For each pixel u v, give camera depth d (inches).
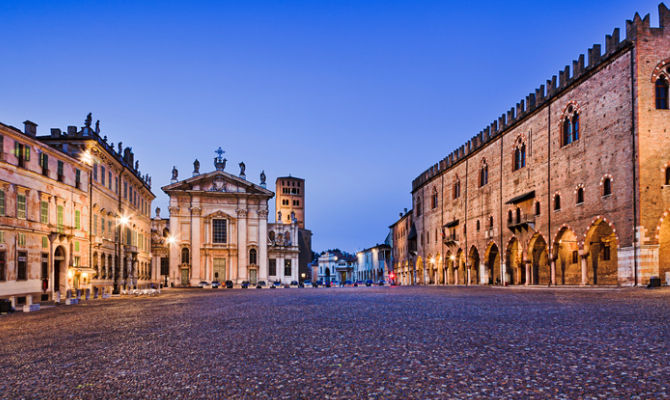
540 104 2119.8
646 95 1568.7
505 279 2436.0
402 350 417.4
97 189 2214.6
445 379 313.0
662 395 268.4
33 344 549.6
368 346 443.5
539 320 617.6
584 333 486.3
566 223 1924.2
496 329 538.3
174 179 4109.3
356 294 1745.8
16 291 1565.0
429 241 3599.9
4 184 1517.0
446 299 1198.3
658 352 378.6
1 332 722.8
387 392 288.4
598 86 1754.4
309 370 350.0
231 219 4106.8
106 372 366.6
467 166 2933.1
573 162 1889.8
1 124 1497.3
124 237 2699.3
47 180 1754.4
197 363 387.2
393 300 1211.2
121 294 2331.4
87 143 2138.3
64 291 1861.5
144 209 3353.8
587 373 317.7
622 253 1609.3
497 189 2529.5
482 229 2704.2
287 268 4362.7
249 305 1125.1
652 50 1583.4
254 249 4136.3
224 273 4060.0
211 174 4092.0
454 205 3125.0
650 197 1541.6
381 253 5477.4
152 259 4092.0
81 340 561.3
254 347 457.1
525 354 384.5
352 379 320.2
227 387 309.9
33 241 1663.4
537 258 2279.8
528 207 2222.0
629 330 499.2
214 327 641.6
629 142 1587.1
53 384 335.0
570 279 2068.2
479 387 292.5
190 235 4030.5
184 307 1123.3
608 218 1679.4
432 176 3528.5
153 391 306.8
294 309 945.5
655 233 1535.4
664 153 1556.3
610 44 1696.6
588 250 1802.4
